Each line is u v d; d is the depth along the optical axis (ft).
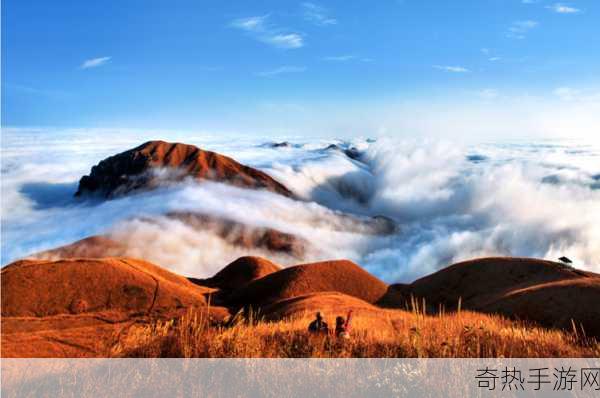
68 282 234.17
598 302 127.75
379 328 45.34
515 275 206.39
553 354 31.07
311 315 107.55
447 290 224.94
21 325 192.44
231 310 230.89
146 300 233.35
